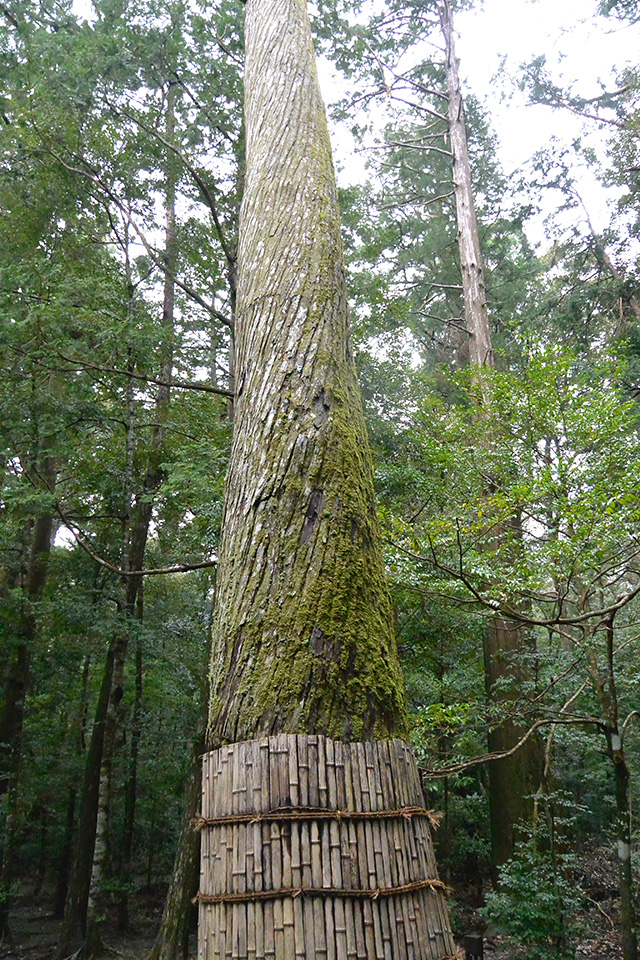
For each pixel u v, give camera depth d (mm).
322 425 1943
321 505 1793
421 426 8828
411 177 17938
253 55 3365
